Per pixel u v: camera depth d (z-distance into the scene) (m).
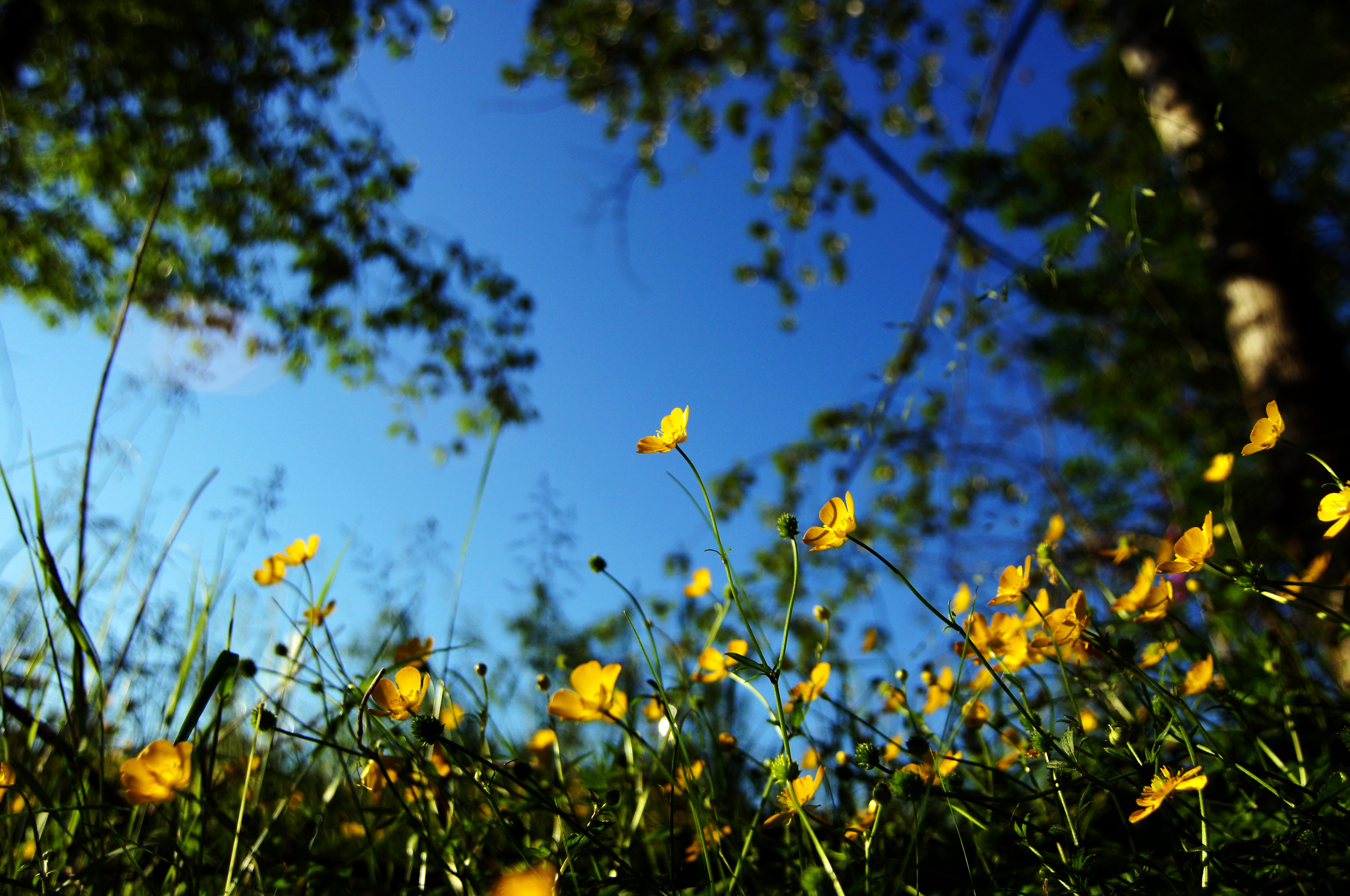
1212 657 0.35
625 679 0.51
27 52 1.31
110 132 1.49
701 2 2.09
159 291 1.62
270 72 1.56
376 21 1.72
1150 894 0.29
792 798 0.29
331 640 0.38
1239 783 0.33
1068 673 0.34
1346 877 0.28
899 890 0.32
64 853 0.32
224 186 1.64
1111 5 1.16
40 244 1.51
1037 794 0.29
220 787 0.36
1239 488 1.16
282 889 0.32
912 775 0.30
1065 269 1.66
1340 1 0.79
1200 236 1.04
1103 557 0.51
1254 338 0.96
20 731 0.38
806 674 0.42
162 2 1.41
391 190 1.73
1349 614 0.40
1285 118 0.85
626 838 0.37
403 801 0.30
